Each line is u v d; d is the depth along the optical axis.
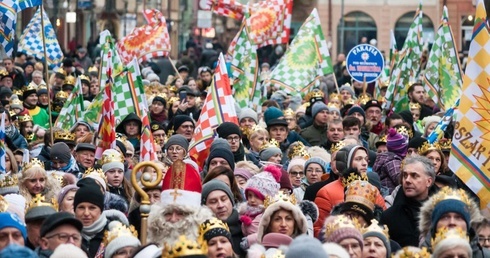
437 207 14.67
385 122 25.83
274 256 13.24
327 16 95.75
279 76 30.89
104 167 19.09
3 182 17.44
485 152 17.27
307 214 16.92
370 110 26.70
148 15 35.50
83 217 15.62
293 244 11.84
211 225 14.11
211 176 17.12
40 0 23.98
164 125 26.91
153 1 92.00
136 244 13.87
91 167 19.86
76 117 26.44
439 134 22.53
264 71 44.81
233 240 15.97
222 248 14.03
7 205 15.06
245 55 30.81
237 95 30.80
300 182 20.16
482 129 17.33
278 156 21.80
